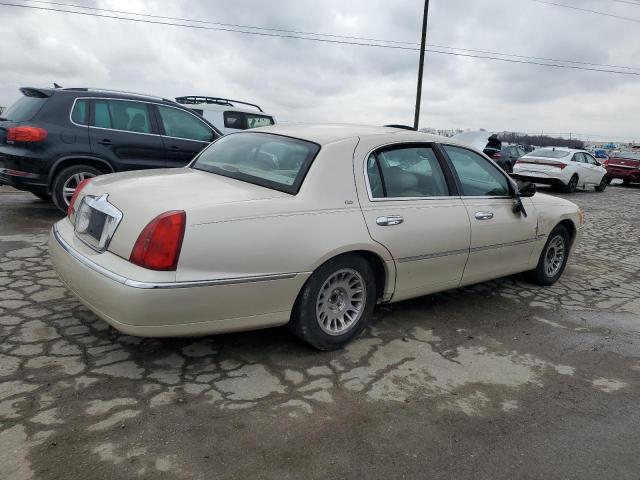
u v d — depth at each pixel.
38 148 6.48
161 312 2.81
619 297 5.51
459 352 3.83
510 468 2.56
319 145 3.63
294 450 2.55
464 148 4.57
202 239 2.88
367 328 4.11
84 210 3.45
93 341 3.47
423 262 3.97
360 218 3.52
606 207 13.87
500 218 4.63
